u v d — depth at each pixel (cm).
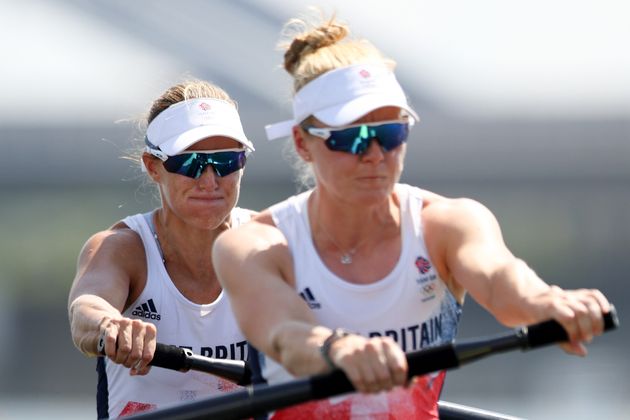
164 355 2089
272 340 1619
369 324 1741
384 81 1705
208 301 2320
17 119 7081
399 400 1775
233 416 1675
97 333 2050
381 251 1752
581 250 6875
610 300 6788
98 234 2345
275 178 6588
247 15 7631
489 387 6191
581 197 6912
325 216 1738
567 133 6912
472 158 7012
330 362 1517
